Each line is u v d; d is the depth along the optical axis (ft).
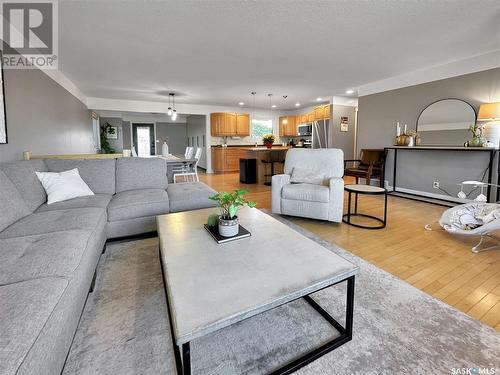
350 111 22.85
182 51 11.28
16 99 8.96
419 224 9.93
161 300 5.19
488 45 10.97
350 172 16.42
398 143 15.11
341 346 4.02
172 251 4.53
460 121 13.01
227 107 27.37
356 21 8.74
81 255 4.41
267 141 20.36
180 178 21.94
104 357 3.82
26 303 2.94
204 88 18.42
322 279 3.66
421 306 4.97
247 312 3.03
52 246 4.39
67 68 13.30
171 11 7.97
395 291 5.46
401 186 16.08
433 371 3.56
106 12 7.98
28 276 3.55
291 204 10.15
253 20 8.59
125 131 34.60
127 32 9.37
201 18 8.41
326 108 22.91
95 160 9.46
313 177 10.55
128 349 3.97
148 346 4.04
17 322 2.65
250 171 20.25
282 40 10.19
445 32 9.65
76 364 3.68
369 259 6.98
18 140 9.08
